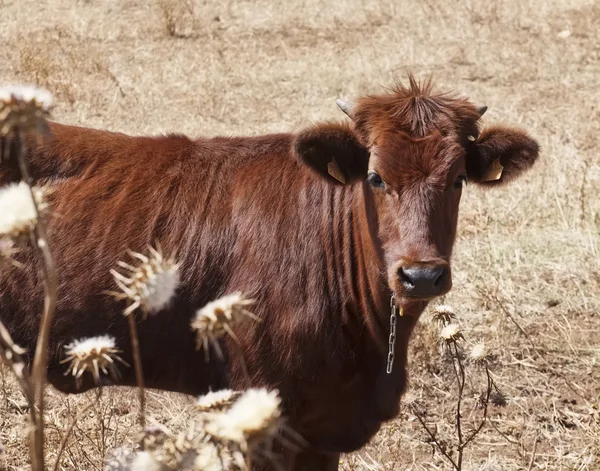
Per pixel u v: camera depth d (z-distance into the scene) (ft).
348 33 53.62
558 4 57.31
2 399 21.59
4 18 55.52
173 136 17.75
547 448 20.52
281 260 15.89
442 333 16.05
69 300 16.21
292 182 16.48
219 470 8.23
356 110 15.66
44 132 7.94
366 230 15.35
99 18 56.18
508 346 24.21
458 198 15.38
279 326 15.58
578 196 31.35
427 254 14.10
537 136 37.83
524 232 29.53
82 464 18.56
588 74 46.57
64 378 16.52
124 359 16.40
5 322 16.46
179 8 55.62
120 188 16.76
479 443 20.68
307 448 16.80
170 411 20.61
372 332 15.74
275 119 40.73
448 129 15.12
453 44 51.13
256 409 7.55
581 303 26.12
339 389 15.96
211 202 16.56
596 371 23.49
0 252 8.25
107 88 44.32
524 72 46.80
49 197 16.62
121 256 16.26
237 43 52.44
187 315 16.17
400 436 20.53
